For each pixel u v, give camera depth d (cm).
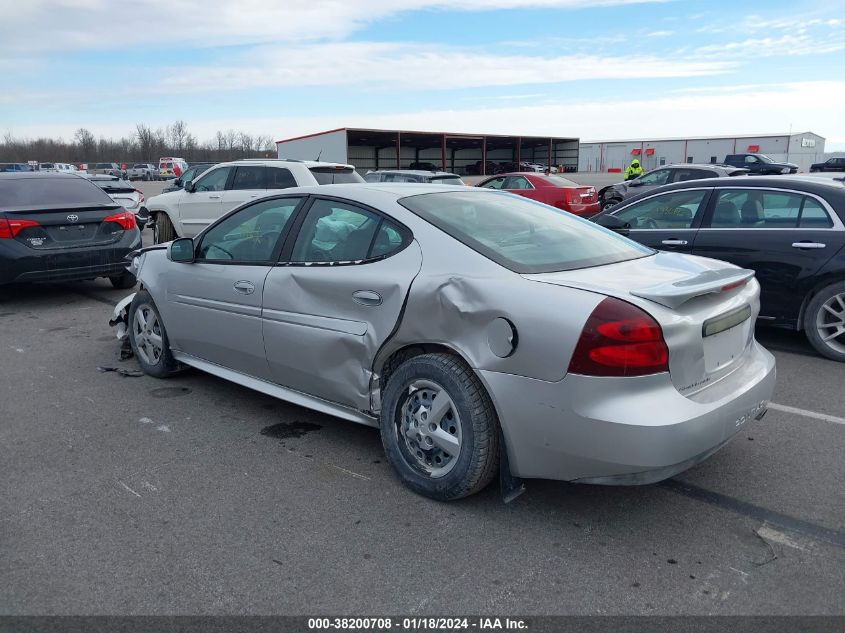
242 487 355
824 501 338
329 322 369
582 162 6438
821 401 477
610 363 274
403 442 346
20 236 788
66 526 317
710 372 306
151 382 527
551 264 327
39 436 423
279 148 5200
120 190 1752
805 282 575
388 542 303
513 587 272
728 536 308
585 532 311
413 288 330
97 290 951
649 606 260
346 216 381
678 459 277
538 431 293
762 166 3200
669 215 666
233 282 426
